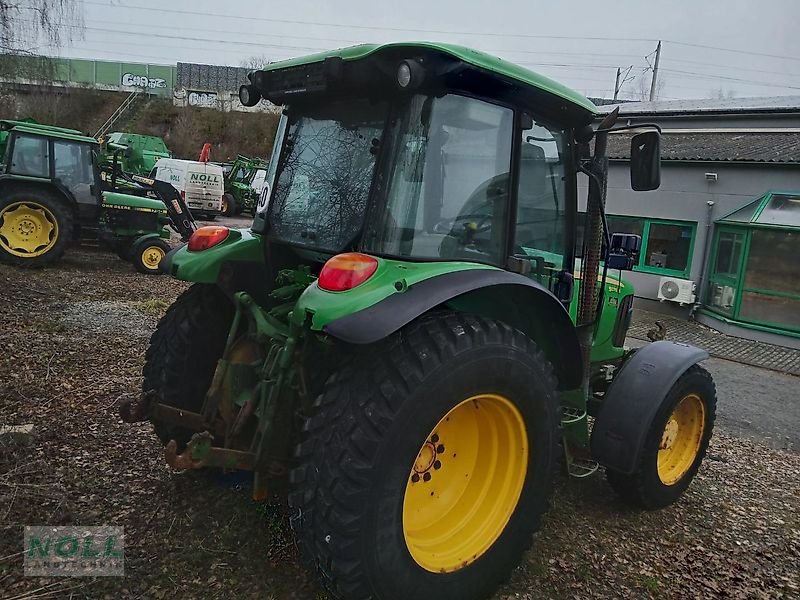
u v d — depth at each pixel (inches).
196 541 110.6
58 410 163.5
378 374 89.4
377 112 105.6
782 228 403.5
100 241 443.5
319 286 92.7
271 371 100.5
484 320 99.3
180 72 1663.4
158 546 108.8
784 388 301.4
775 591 117.3
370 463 85.6
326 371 104.7
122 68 1646.2
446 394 90.9
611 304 160.6
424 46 93.4
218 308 129.7
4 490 121.8
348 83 102.7
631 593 111.9
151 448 144.7
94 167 405.4
